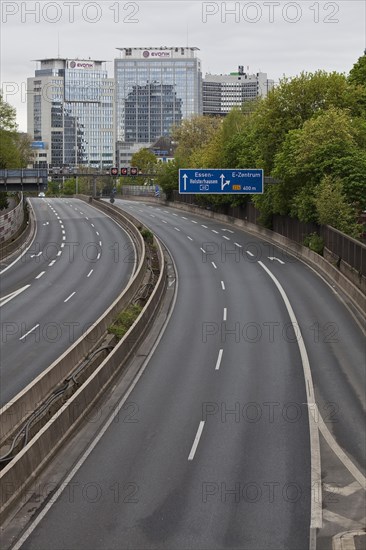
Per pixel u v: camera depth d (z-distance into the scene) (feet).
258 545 79.41
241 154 431.84
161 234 412.57
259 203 387.75
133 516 86.74
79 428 120.88
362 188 305.94
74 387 135.74
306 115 354.13
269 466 104.42
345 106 350.43
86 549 78.43
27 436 107.55
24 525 84.89
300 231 340.39
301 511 88.63
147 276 269.44
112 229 424.05
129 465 104.58
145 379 152.25
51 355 169.58
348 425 123.85
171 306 227.20
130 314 188.65
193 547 78.69
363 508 90.48
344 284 242.58
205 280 270.87
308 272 281.13
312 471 102.73
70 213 523.29
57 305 227.40
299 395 140.67
